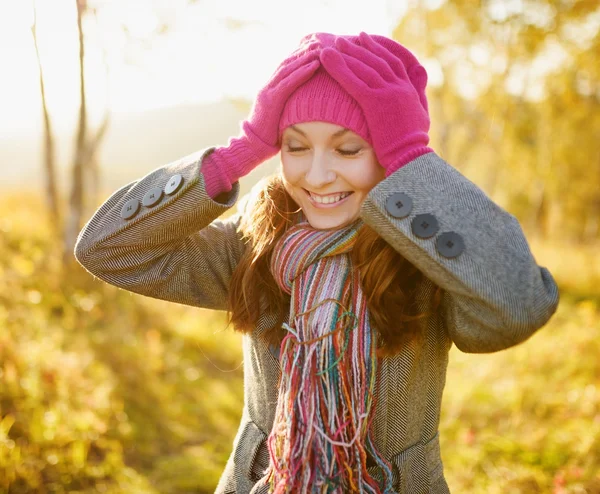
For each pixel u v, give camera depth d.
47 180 6.24
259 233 1.51
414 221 1.28
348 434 1.37
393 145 1.35
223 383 4.68
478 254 1.24
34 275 5.30
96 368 4.08
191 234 1.54
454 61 11.23
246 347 1.61
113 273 1.54
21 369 3.55
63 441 3.13
